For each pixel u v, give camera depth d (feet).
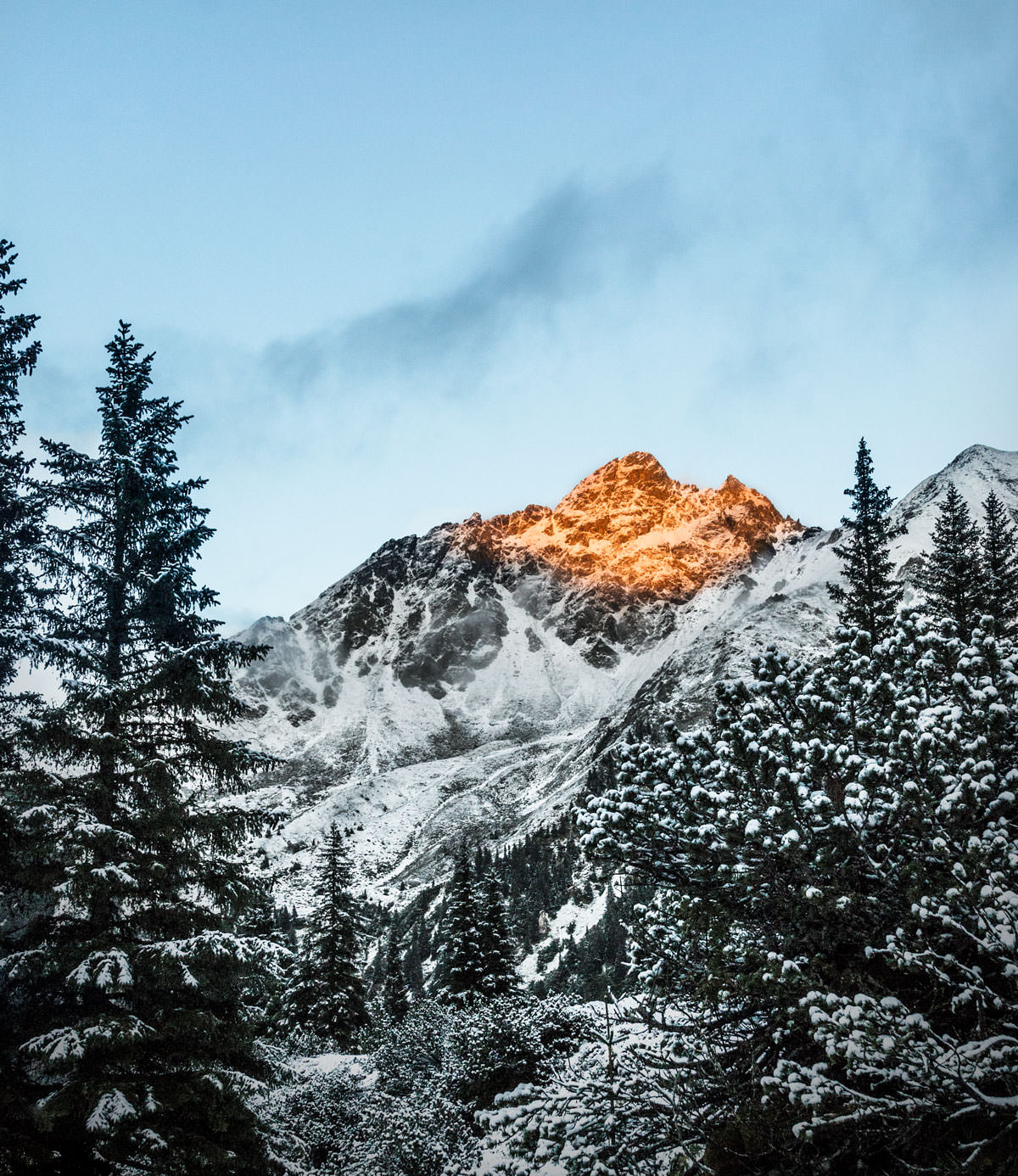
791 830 24.06
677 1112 23.58
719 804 26.35
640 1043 28.86
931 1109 18.89
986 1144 17.88
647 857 28.12
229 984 40.32
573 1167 24.08
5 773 38.22
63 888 35.32
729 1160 24.45
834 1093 19.60
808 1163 21.40
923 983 23.47
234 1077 38.17
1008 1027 19.60
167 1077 36.35
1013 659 26.00
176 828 40.24
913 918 22.07
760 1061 25.49
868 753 27.30
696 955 27.61
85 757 40.55
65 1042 32.40
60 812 36.91
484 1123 26.91
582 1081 27.81
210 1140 37.14
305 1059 91.50
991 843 20.51
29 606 42.14
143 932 39.96
